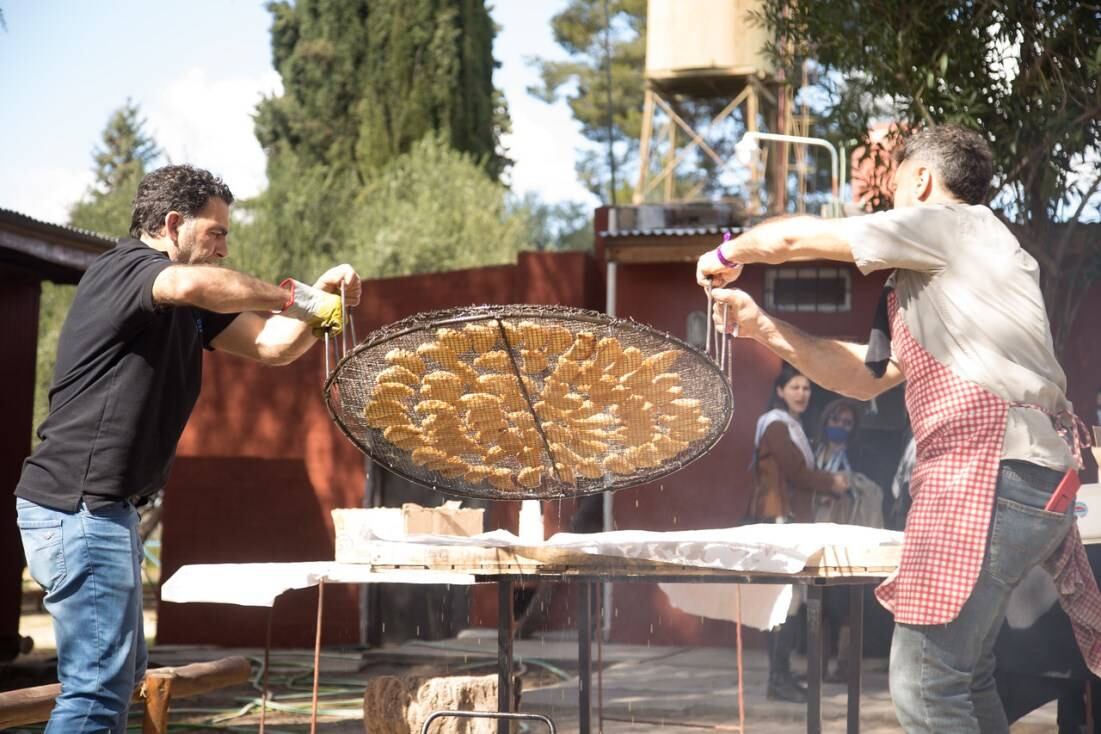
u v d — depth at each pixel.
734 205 13.62
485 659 10.33
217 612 11.91
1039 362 2.88
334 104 36.59
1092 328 9.98
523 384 2.98
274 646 11.72
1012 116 7.76
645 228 12.67
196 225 3.43
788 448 7.37
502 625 3.58
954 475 2.80
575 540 3.31
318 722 6.97
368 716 4.68
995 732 3.04
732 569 3.13
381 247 27.34
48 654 11.20
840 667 8.15
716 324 3.31
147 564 19.42
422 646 11.24
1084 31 7.71
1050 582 4.21
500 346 2.86
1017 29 7.70
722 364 3.12
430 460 3.35
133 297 3.08
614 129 44.72
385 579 3.41
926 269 2.92
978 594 2.79
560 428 3.18
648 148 20.08
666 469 3.41
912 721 2.85
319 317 3.07
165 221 3.40
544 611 11.81
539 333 2.82
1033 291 2.92
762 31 18.72
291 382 12.25
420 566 3.34
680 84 19.84
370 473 11.91
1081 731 4.35
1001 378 2.82
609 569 3.24
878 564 3.14
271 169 30.91
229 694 8.21
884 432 9.62
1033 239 7.92
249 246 28.19
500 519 11.70
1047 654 4.21
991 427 2.79
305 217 29.48
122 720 3.14
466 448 3.28
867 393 3.34
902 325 3.00
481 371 2.95
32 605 16.81
